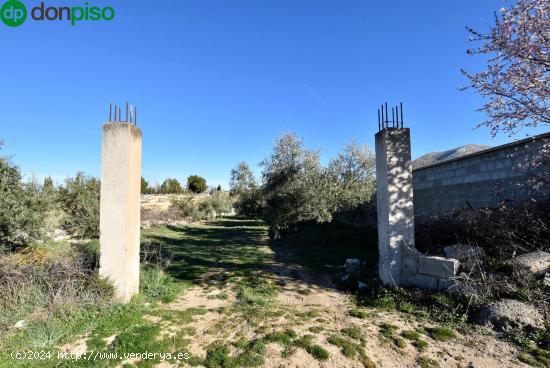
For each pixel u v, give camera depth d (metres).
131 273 5.27
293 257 9.62
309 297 5.77
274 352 3.62
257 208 17.42
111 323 4.31
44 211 7.70
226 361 3.43
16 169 7.04
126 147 5.15
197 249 11.40
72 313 4.43
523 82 5.02
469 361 3.40
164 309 5.00
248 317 4.66
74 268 5.14
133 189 5.34
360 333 4.07
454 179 8.29
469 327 4.13
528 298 4.27
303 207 10.48
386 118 5.99
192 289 6.24
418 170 10.17
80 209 12.03
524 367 3.25
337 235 12.84
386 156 5.83
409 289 5.46
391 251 5.75
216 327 4.32
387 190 5.80
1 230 6.36
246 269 7.95
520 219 5.48
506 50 5.08
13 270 4.89
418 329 4.18
